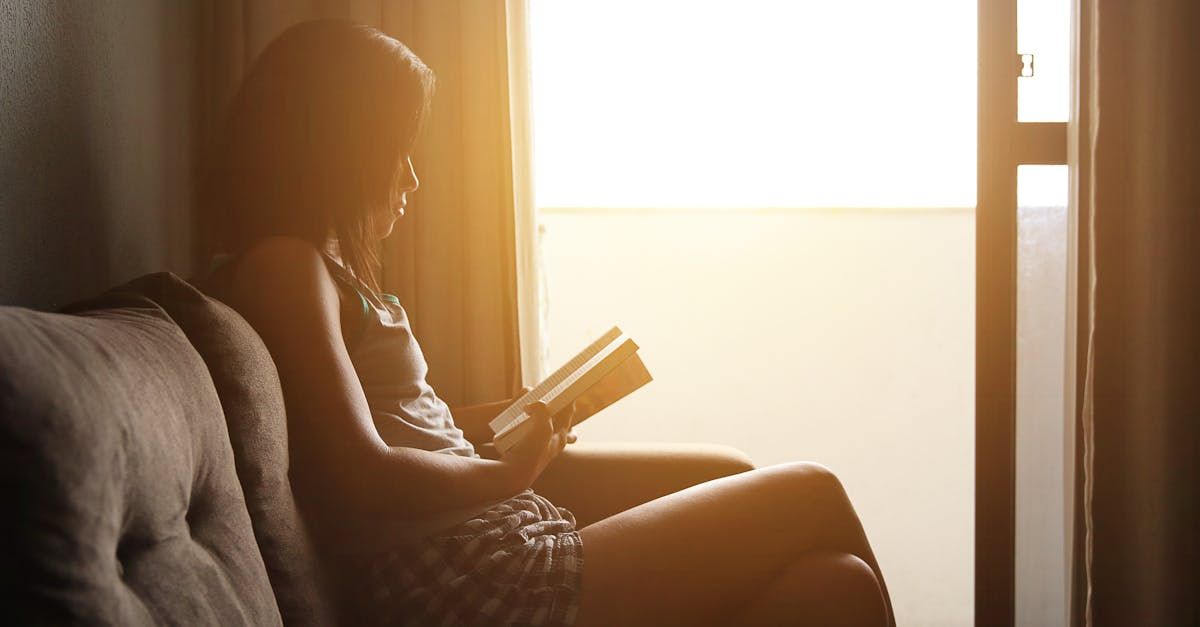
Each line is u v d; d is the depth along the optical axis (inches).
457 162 74.5
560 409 47.1
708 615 43.6
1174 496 69.4
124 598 23.8
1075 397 72.6
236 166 47.6
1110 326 69.8
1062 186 75.8
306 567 38.6
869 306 126.3
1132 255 69.4
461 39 73.7
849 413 127.3
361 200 47.8
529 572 42.6
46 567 21.5
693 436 127.5
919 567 126.6
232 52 71.9
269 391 37.8
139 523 26.4
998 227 74.5
